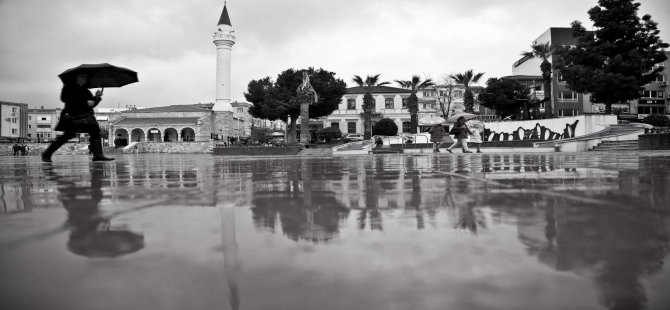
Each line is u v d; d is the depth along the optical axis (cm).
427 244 130
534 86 5316
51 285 95
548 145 2762
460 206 218
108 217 189
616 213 189
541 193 276
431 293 87
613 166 622
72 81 1048
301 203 237
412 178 430
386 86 6988
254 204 233
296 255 119
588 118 2988
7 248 129
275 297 86
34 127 9056
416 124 5038
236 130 6159
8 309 80
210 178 468
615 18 3322
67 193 305
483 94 4988
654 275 97
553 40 5209
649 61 3288
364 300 83
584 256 114
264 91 4703
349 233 149
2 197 280
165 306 82
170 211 207
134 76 1077
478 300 83
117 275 102
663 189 292
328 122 6375
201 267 108
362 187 333
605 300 82
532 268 104
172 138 6031
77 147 4894
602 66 3366
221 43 5141
